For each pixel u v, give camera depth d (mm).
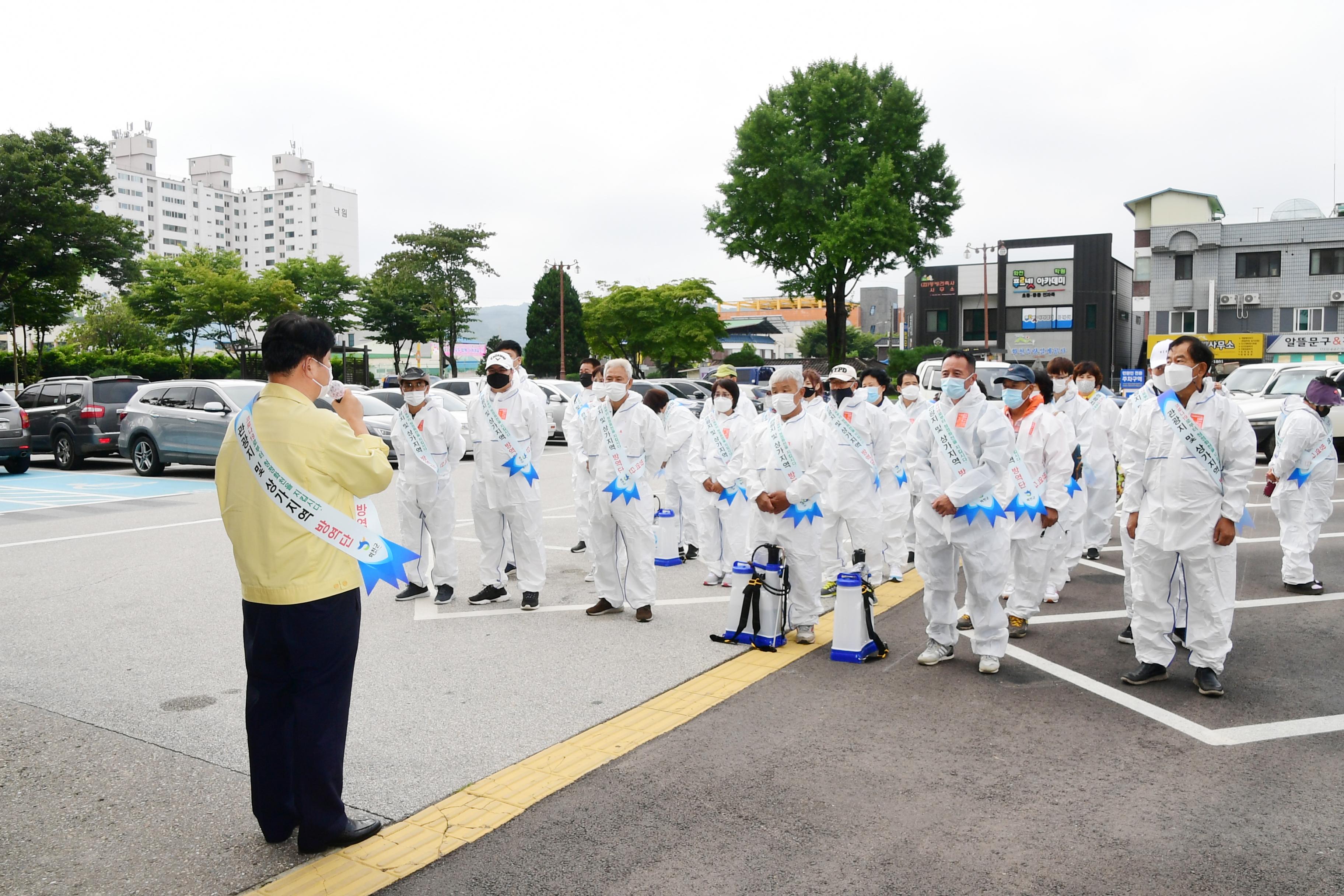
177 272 44656
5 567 8328
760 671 5363
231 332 49406
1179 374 4910
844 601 5586
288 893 3041
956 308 55781
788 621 5980
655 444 6441
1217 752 4152
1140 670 5184
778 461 5797
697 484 8984
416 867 3203
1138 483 5625
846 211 37062
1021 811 3584
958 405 5266
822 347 89688
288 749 3301
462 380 20641
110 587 7547
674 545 8773
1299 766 3988
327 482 3309
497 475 6758
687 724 4523
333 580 3295
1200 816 3525
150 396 16750
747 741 4305
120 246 33469
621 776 3916
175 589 7434
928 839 3361
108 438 17859
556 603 7121
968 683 5168
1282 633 6145
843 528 8750
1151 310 45438
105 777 3939
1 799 3723
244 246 145000
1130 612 5961
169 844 3365
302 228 140000
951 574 5496
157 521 11055
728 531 7727
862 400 7848
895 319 106250
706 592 7570
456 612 6820
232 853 3309
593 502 6629
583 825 3490
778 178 37844
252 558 3242
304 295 47625
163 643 5938
